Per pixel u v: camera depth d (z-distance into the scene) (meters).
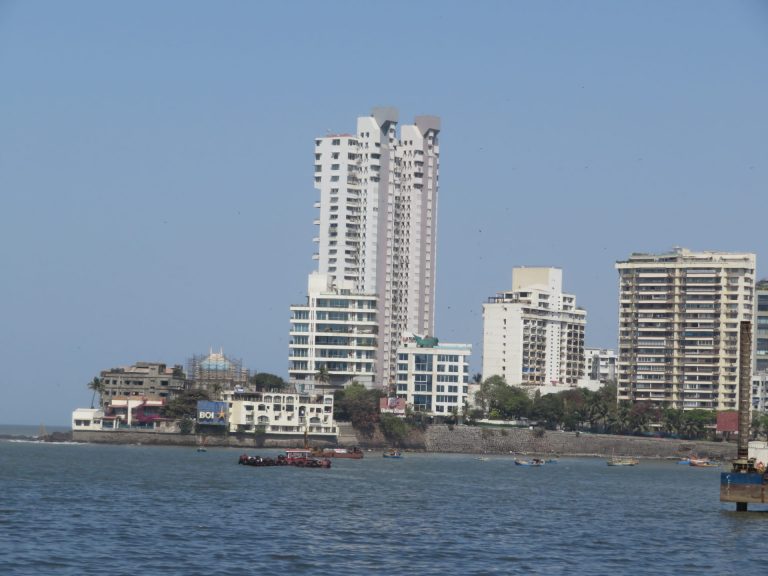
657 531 175.62
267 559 138.62
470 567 136.62
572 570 136.12
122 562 134.00
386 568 134.75
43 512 182.38
